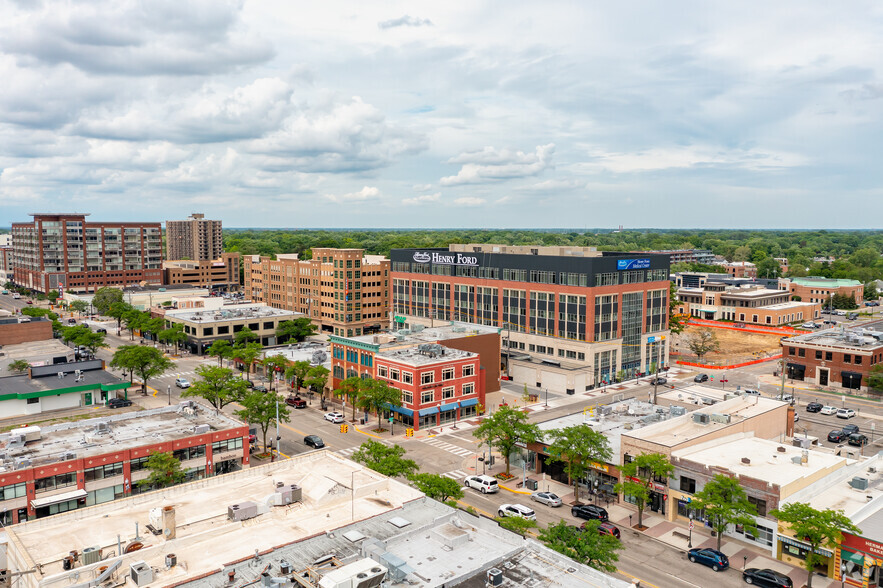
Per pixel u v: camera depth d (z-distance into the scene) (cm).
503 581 4031
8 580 4559
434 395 10962
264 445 9431
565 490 8219
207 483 5656
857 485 6900
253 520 4950
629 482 7150
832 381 14000
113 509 5175
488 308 15950
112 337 19962
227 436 8062
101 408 11894
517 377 14400
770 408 9331
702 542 6725
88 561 4191
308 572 3953
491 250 16650
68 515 4981
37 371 12662
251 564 4144
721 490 6544
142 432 8019
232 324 18125
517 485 8344
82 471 7019
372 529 4728
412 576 3981
